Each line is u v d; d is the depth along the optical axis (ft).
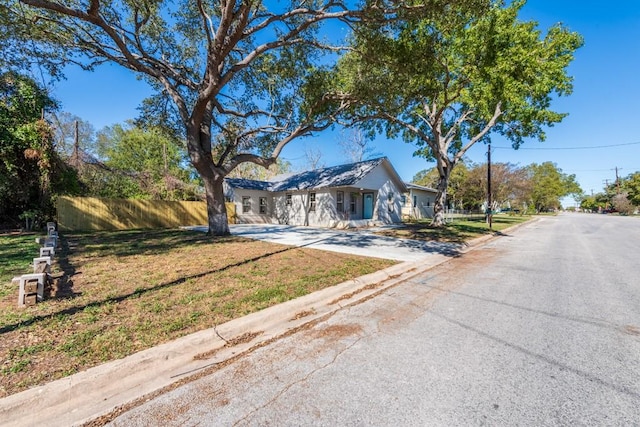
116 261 20.72
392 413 6.42
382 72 31.07
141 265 19.52
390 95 31.45
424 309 13.12
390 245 31.91
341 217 59.16
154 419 6.32
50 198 43.73
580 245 34.12
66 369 7.57
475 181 93.04
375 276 18.35
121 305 12.19
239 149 50.14
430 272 20.57
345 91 35.42
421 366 8.35
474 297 14.84
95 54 31.45
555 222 80.12
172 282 15.66
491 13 30.07
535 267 22.13
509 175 90.68
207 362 8.71
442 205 56.29
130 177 63.72
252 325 11.05
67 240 31.83
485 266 22.57
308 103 36.22
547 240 39.24
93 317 10.85
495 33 31.22
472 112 53.36
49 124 44.21
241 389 7.37
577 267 22.03
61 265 19.34
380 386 7.42
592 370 8.11
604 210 188.14
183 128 41.93
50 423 6.19
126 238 33.83
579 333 10.50
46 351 8.41
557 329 10.85
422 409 6.54
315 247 29.27
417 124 57.62
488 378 7.74
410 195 86.58
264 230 48.08
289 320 11.98
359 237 38.75
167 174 68.90
